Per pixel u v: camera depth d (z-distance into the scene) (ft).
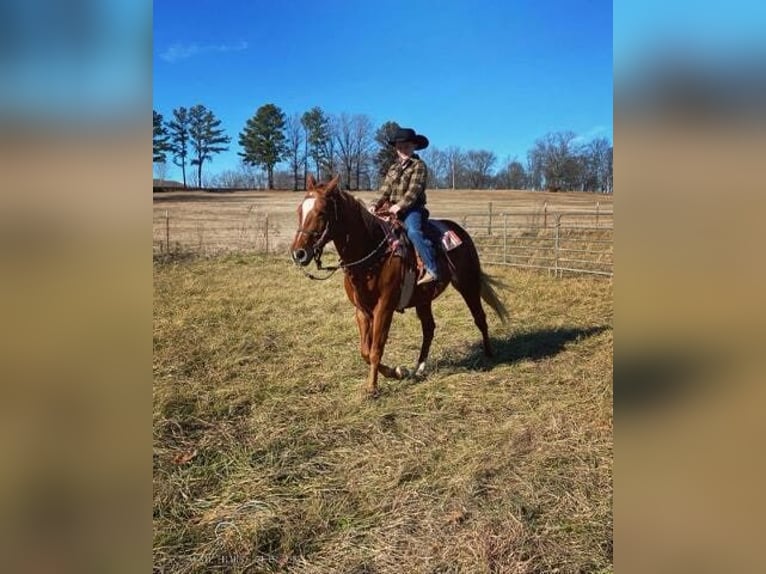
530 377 14.67
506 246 37.99
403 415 12.50
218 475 10.02
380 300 13.33
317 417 12.45
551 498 9.09
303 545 8.15
